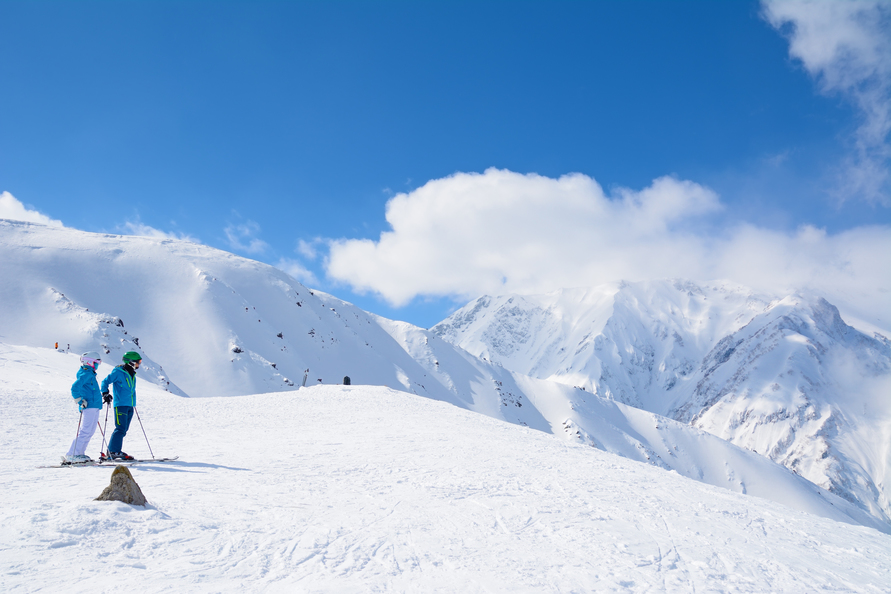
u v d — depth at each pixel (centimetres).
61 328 10088
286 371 12888
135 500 598
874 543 998
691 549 711
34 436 1270
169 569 441
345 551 547
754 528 936
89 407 971
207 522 585
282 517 653
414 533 650
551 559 596
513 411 19938
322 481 931
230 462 1074
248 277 16312
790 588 607
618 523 810
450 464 1241
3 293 10831
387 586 465
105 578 407
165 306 13038
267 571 468
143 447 1252
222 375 11300
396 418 2286
